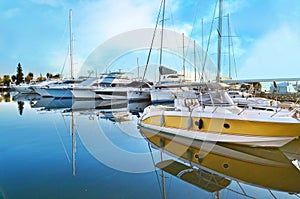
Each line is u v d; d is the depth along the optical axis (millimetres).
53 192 3096
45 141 5875
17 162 4270
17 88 28578
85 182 3428
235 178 3770
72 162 4293
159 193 3164
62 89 19094
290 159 4680
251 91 14094
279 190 3396
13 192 3062
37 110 13242
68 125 8305
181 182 3557
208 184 3527
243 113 5496
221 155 4926
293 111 5613
